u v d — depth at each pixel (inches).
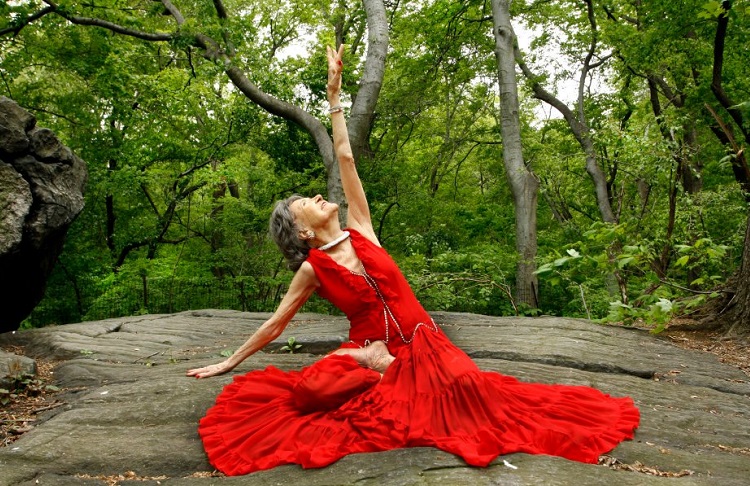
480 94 711.1
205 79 519.2
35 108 560.4
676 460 105.2
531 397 117.8
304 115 491.5
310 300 493.7
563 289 486.9
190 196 580.7
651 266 310.8
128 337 244.7
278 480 94.8
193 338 253.4
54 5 485.4
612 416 119.6
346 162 132.7
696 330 250.4
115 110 538.9
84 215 546.9
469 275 409.7
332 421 109.3
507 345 201.3
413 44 661.3
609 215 619.8
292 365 177.5
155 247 613.6
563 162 650.8
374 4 456.8
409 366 114.0
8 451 110.2
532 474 89.5
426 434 102.7
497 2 527.8
